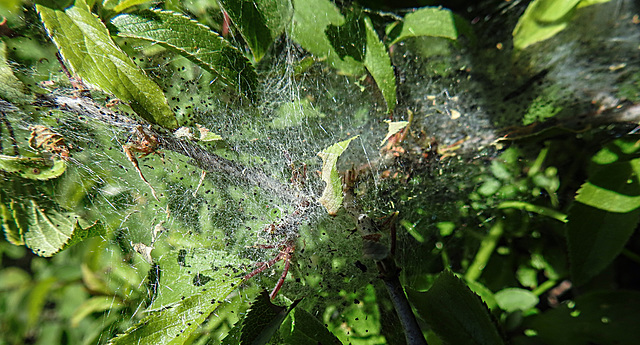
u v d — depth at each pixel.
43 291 0.34
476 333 0.28
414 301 0.29
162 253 0.30
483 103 0.33
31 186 0.29
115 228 0.31
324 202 0.27
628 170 0.29
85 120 0.30
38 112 0.30
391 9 0.32
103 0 0.27
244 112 0.31
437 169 0.33
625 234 0.29
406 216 0.32
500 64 0.33
